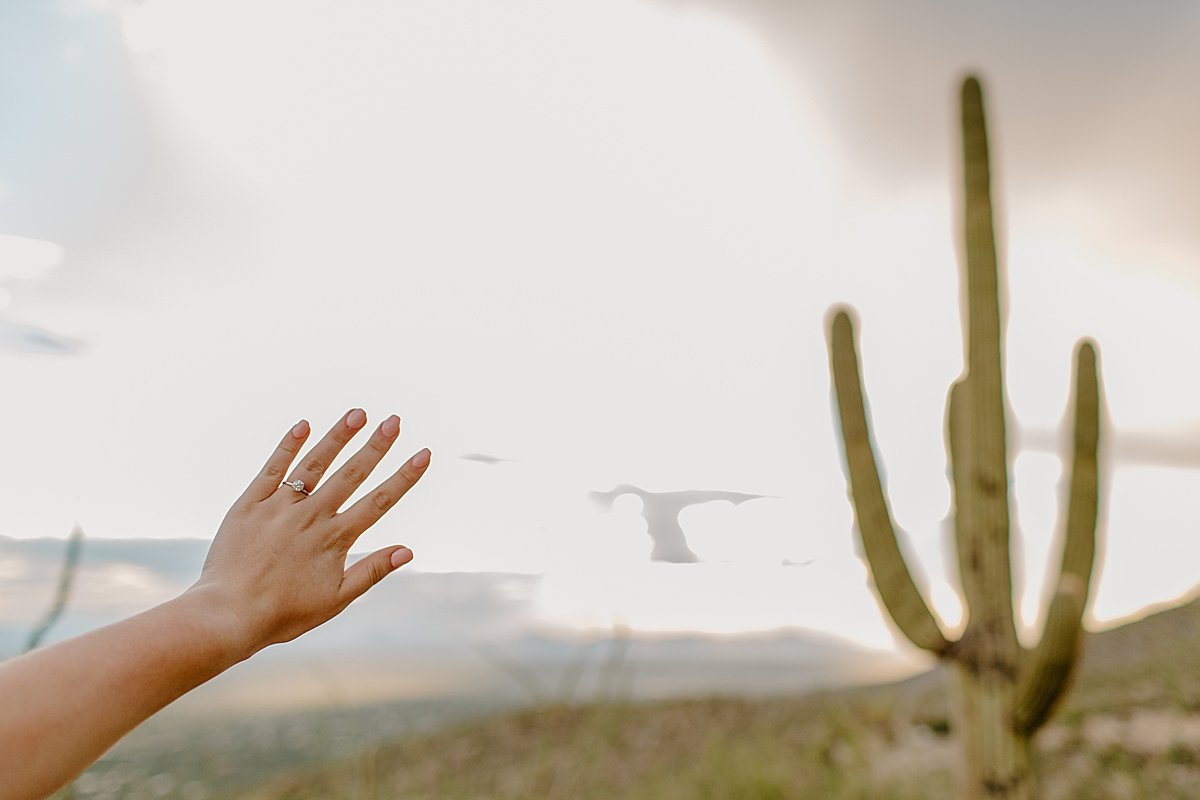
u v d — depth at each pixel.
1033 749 2.81
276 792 3.84
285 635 0.56
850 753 4.86
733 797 4.67
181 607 0.50
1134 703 5.20
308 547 0.58
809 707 6.79
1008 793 2.76
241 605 0.54
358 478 0.60
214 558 0.56
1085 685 6.00
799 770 4.88
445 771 4.69
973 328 3.10
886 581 2.97
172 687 0.47
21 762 0.39
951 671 2.98
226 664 0.52
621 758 5.55
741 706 6.82
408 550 0.60
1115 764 4.34
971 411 3.02
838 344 3.15
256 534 0.57
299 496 0.60
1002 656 2.82
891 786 4.41
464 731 5.44
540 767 3.36
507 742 5.10
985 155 3.20
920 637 2.92
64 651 0.43
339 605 0.58
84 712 0.42
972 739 2.85
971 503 2.96
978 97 3.23
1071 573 2.83
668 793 4.79
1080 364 2.95
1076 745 4.69
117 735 0.43
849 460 3.11
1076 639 2.67
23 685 0.41
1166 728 4.68
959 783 2.90
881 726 5.45
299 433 0.62
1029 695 2.74
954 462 3.10
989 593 2.88
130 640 0.46
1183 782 4.02
